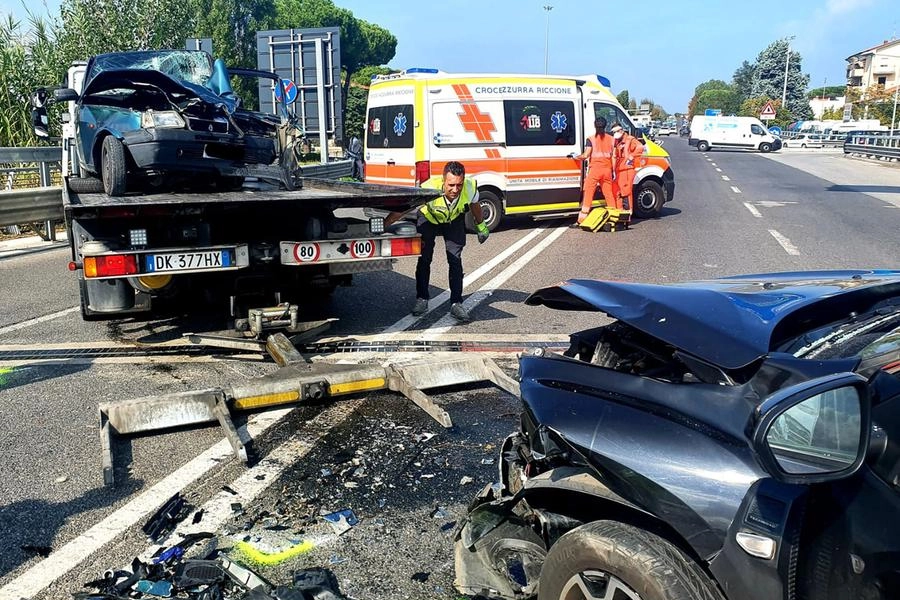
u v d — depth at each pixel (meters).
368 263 6.76
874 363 2.35
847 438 2.04
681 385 2.50
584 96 14.14
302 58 19.28
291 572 3.28
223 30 34.53
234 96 8.03
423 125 12.53
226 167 7.08
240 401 4.85
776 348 2.51
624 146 13.80
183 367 6.16
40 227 12.84
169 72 8.38
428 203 7.19
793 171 30.58
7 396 5.50
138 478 4.20
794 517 2.09
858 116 76.00
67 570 3.30
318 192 7.37
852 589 2.03
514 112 13.20
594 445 2.43
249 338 6.16
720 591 2.17
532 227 14.45
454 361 5.58
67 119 8.82
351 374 5.20
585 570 2.34
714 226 14.45
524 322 7.54
